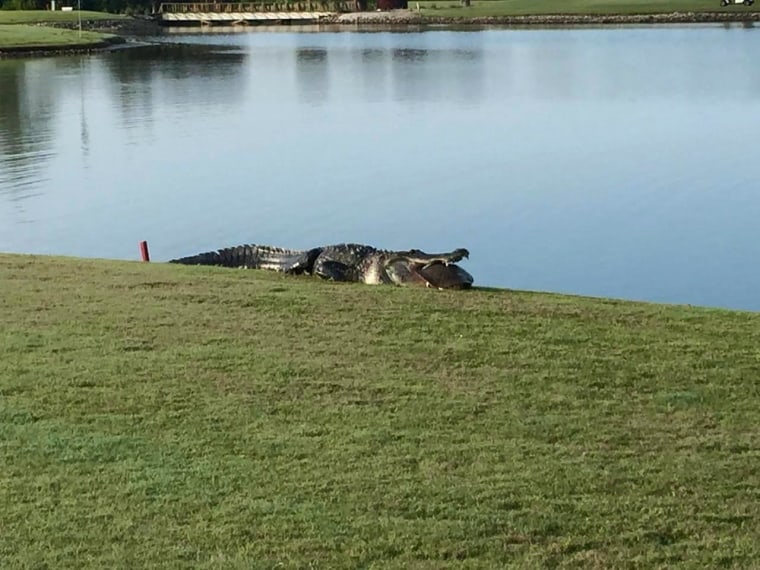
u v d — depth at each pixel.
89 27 84.31
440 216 21.62
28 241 20.44
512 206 22.25
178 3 100.81
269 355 8.83
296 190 24.47
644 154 27.78
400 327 9.69
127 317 9.92
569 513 6.11
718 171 25.22
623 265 17.62
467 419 7.49
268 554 5.69
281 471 6.64
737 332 9.64
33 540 5.85
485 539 5.82
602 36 72.44
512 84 44.72
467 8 97.19
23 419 7.46
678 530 5.92
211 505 6.21
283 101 40.78
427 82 46.28
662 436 7.21
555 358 8.84
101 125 35.25
